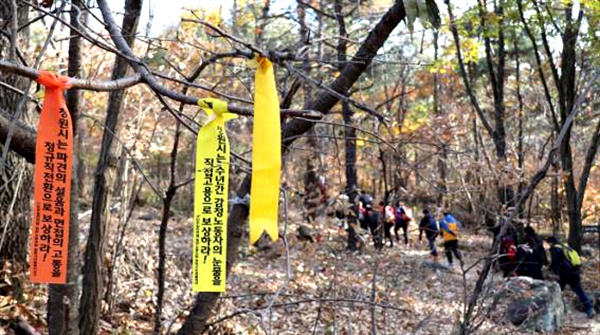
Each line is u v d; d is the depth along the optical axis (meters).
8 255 6.05
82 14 3.30
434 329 6.74
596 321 10.27
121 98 4.07
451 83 21.41
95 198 4.02
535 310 8.84
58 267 1.99
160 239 4.49
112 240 7.38
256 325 6.08
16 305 5.46
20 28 3.01
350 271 6.46
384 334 5.43
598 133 15.84
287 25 10.72
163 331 6.21
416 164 5.53
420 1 2.36
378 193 15.42
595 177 21.91
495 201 7.73
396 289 6.96
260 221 2.02
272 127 2.08
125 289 6.79
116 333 5.70
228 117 2.20
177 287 7.32
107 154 3.98
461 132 11.70
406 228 13.23
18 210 6.13
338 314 5.71
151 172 13.41
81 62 3.24
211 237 2.06
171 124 8.47
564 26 14.52
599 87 14.85
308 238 7.36
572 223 15.66
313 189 7.46
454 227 12.11
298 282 6.97
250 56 2.15
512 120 18.64
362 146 4.90
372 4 7.39
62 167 1.93
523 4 13.51
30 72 1.79
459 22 10.77
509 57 21.28
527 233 10.71
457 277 11.09
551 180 11.29
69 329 3.15
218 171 2.07
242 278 8.82
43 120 1.88
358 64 3.44
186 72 5.24
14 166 5.76
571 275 10.52
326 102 3.51
